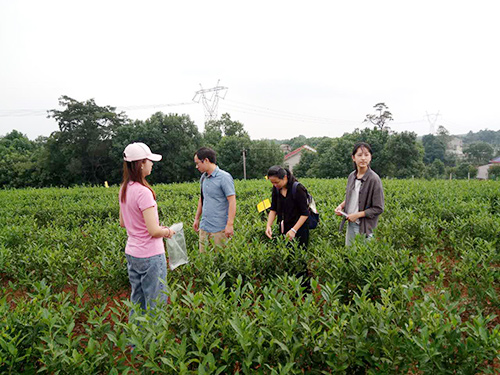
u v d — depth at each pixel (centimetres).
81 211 984
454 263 407
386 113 7044
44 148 4388
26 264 454
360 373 236
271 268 415
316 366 234
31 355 252
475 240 411
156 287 358
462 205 702
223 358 218
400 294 288
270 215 505
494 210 885
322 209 715
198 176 4450
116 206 1016
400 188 1263
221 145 4953
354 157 483
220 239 533
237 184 1778
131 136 4153
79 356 222
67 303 289
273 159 5056
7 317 265
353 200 503
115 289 427
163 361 206
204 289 380
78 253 468
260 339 222
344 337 233
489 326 313
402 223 532
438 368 217
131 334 235
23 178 4828
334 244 550
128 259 362
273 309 254
